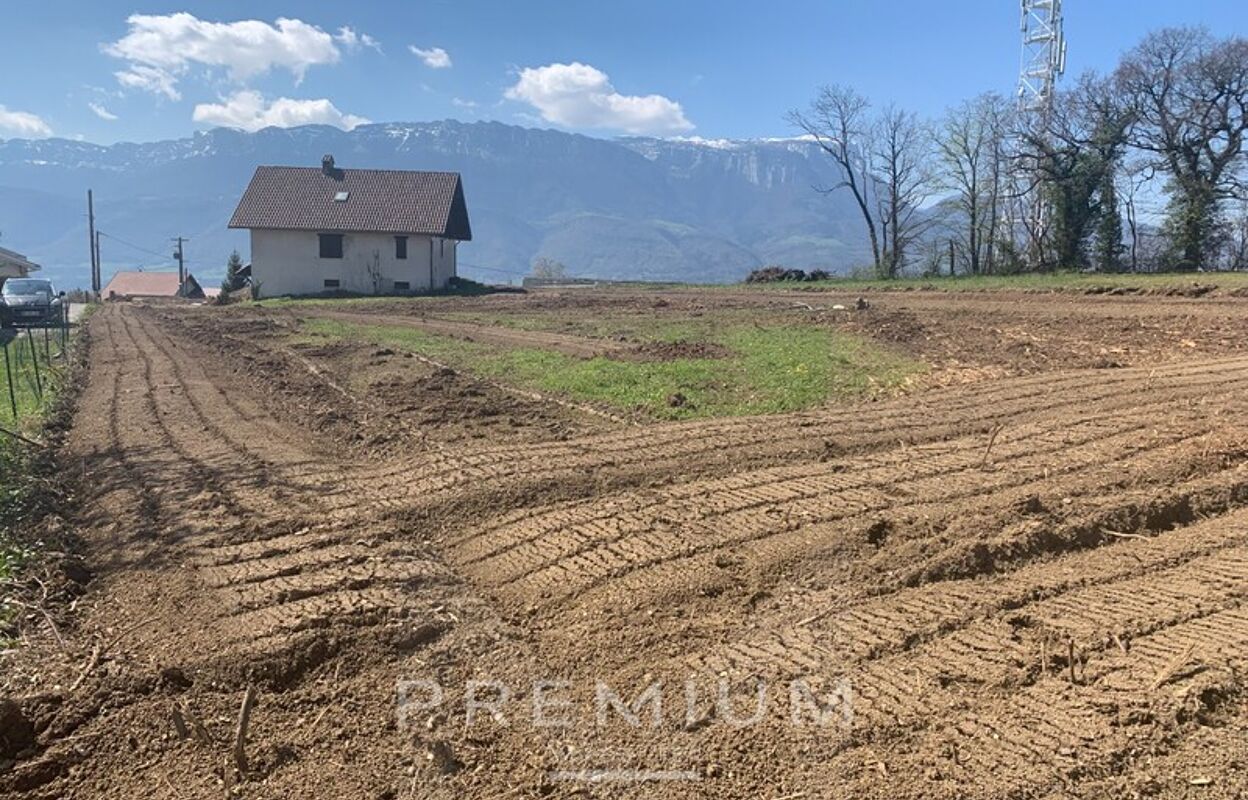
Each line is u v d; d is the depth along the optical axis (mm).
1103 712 4145
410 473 8320
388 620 5238
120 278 87438
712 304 29016
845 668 4625
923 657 4707
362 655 4902
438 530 6910
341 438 10242
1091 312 20547
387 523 6980
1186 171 37844
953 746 3949
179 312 32562
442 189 48531
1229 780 3693
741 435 9367
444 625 5246
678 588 5551
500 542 6516
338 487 7949
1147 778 3711
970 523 6285
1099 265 39344
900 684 4453
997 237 43844
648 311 26953
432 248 46406
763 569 5793
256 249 46281
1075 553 6047
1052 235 40656
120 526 7055
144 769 3971
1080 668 4531
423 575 5930
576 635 5102
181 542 6621
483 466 8398
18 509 7375
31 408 12617
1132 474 7301
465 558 6320
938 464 7949
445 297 39625
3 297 30906
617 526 6648
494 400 12234
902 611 5211
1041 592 5418
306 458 9156
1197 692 4234
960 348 15852
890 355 15008
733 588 5570
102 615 5473
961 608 5223
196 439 10234
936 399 11148
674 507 7004
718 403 11438
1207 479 7188
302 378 14938
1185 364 13594
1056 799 3602
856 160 47906
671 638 5004
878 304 25906
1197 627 4902
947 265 46156
